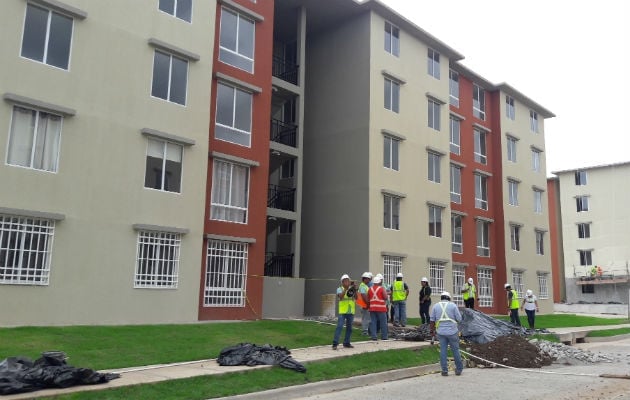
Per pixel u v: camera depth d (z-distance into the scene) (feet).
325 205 89.97
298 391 35.37
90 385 30.55
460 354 48.88
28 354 38.32
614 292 175.73
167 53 62.75
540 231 130.31
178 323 59.00
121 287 56.03
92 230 54.49
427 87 99.50
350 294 49.37
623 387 38.91
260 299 70.13
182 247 61.41
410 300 89.25
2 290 48.37
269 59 76.38
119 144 57.47
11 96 50.11
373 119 87.56
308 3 87.40
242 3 73.72
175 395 31.04
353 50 91.20
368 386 39.42
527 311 76.18
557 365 52.49
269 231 87.30
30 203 50.67
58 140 53.47
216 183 68.18
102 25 57.57
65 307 51.90
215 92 69.31
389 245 86.89
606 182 182.70
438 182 99.40
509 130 124.16
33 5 53.01
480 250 113.39
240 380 34.86
